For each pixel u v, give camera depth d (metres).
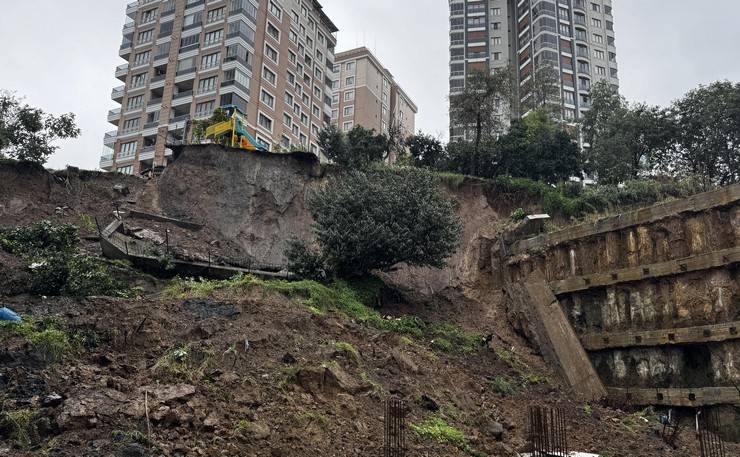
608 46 75.62
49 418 9.30
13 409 9.35
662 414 18.88
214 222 28.75
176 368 11.85
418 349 18.55
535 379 20.36
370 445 11.56
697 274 19.58
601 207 29.81
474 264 27.73
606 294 21.86
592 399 20.11
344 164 33.38
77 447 8.75
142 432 9.46
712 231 19.62
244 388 11.88
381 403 13.59
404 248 21.97
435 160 39.66
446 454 12.37
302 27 67.94
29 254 18.59
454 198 30.25
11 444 8.60
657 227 21.12
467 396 16.47
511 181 31.66
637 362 20.44
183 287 18.53
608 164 36.84
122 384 10.84
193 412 10.42
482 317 25.36
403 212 22.67
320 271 22.00
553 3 74.38
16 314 13.01
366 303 21.86
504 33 77.75
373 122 90.88
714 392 17.86
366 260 22.55
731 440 17.23
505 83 37.53
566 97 70.69
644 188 29.98
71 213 27.69
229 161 30.33
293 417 11.39
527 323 23.61
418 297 25.97
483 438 13.99
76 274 16.09
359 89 89.81
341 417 12.29
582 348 21.53
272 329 15.18
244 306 16.48
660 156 37.75
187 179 30.11
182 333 13.85
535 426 14.29
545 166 36.56
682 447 16.41
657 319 20.27
